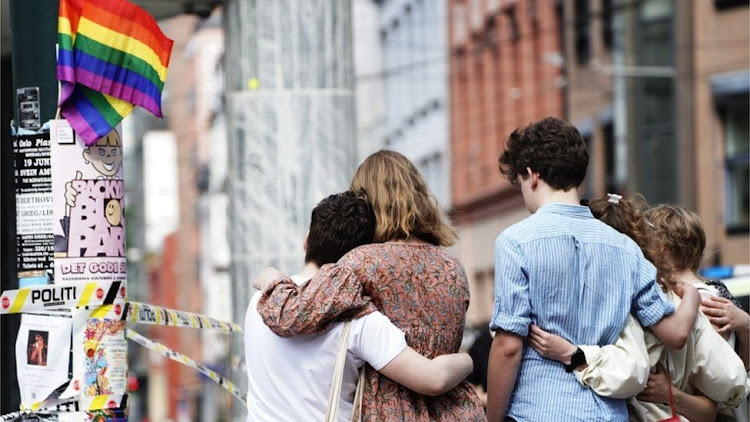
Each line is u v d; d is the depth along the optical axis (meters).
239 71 9.52
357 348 5.32
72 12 5.65
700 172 37.50
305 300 5.29
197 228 76.56
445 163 56.81
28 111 5.80
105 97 5.73
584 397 5.71
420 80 59.59
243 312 9.49
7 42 9.37
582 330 5.75
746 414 6.74
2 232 7.76
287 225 9.44
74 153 5.68
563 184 5.88
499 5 50.59
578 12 43.72
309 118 9.48
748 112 36.66
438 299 5.49
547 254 5.71
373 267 5.42
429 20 58.31
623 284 5.81
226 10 9.61
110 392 5.62
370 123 67.62
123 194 5.84
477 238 53.44
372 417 5.35
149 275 80.56
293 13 9.48
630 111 40.19
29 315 5.65
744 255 36.50
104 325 5.63
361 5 69.38
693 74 37.62
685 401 6.21
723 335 6.61
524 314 5.68
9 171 7.81
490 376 5.73
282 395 5.39
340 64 9.55
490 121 51.81
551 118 5.98
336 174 9.51
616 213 6.25
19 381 5.68
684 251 6.69
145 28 5.81
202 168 74.88
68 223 5.67
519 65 48.97
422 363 5.30
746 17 36.44
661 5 38.91
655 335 6.00
